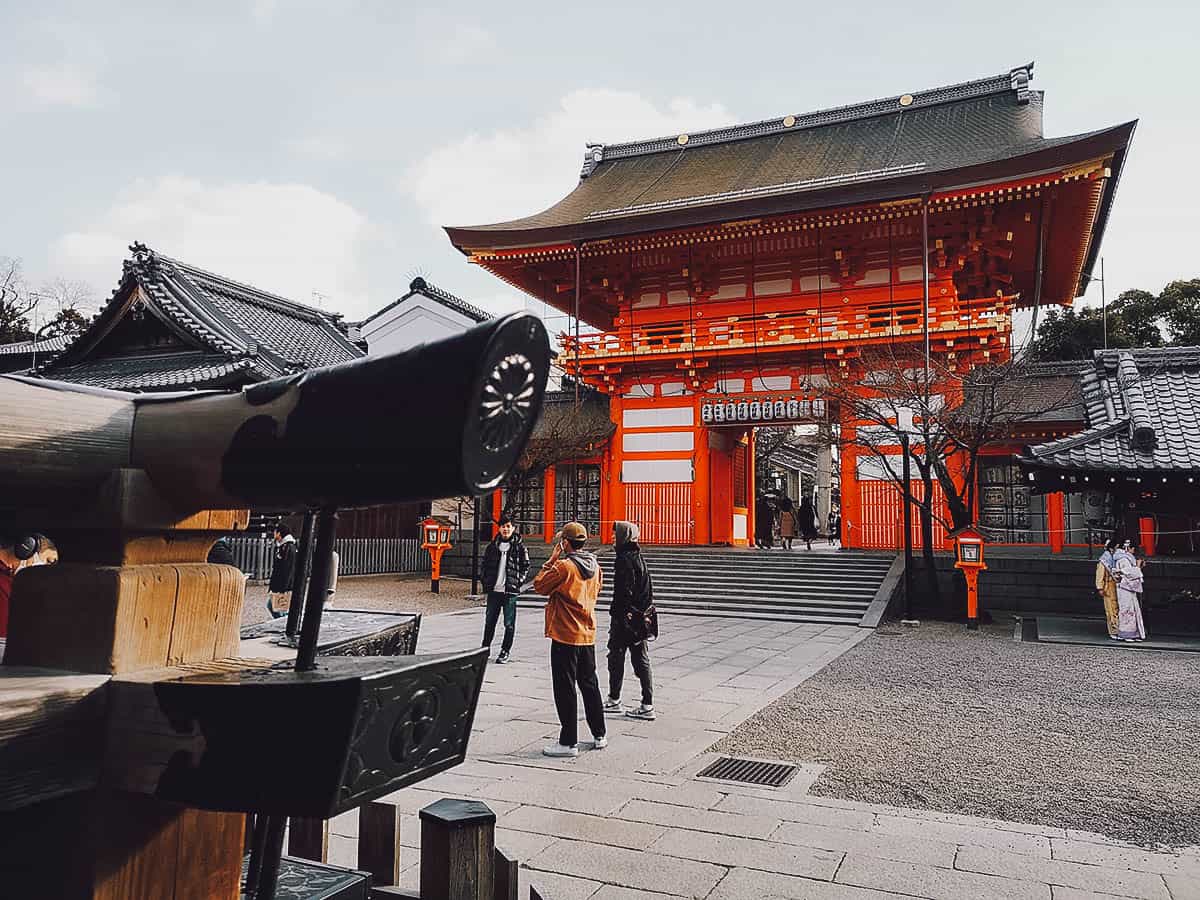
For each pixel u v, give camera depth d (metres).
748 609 17.47
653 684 9.64
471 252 26.84
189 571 1.31
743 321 25.89
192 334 18.33
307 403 1.06
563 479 29.64
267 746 1.01
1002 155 21.38
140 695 1.10
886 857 4.45
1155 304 34.38
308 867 2.29
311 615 1.15
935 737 7.24
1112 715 8.28
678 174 30.62
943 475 17.75
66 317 40.28
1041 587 17.81
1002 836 4.79
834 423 21.28
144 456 1.21
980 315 23.09
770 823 4.96
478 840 2.29
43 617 1.21
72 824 1.17
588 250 26.02
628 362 26.27
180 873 1.33
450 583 22.77
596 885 4.06
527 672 10.30
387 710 1.06
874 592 18.00
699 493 25.52
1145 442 14.02
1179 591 16.77
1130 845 4.66
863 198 21.91
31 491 1.13
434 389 0.95
